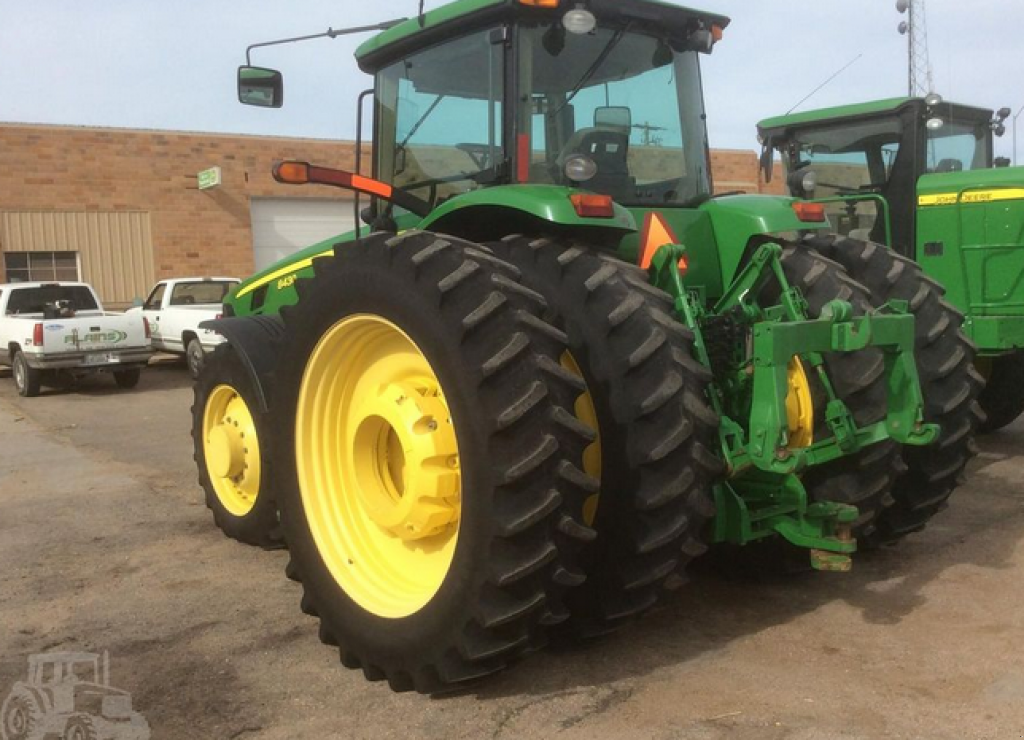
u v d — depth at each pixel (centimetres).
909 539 484
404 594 334
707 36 436
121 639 377
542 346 298
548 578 295
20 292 1385
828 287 390
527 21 391
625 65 420
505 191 349
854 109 770
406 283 312
